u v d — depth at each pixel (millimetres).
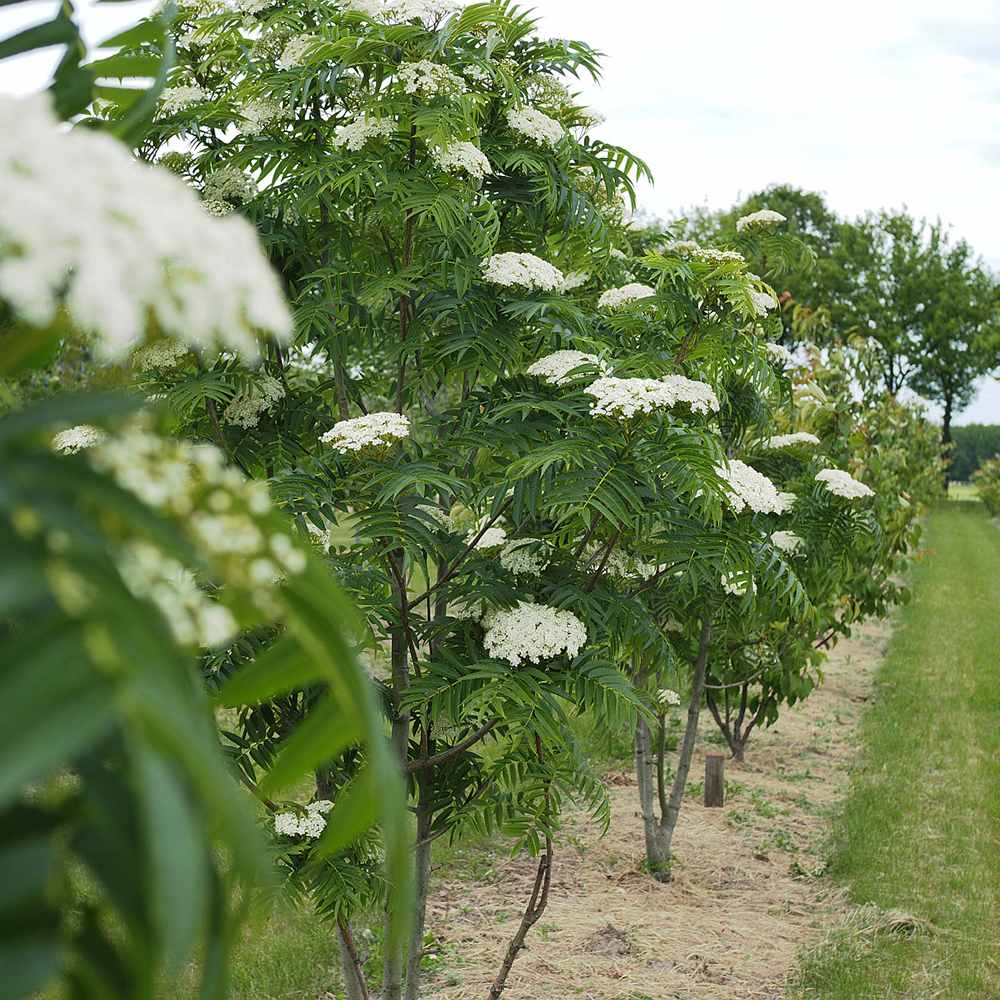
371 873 3127
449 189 3115
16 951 477
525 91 3584
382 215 3236
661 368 3578
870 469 7520
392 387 3941
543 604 3258
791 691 6922
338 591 662
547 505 2916
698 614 4738
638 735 5508
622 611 3303
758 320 4258
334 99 3406
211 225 580
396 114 3100
